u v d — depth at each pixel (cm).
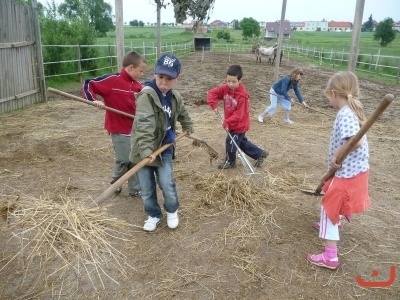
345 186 277
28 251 302
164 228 348
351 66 707
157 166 322
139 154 310
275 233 345
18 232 326
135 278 280
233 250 317
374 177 495
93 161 530
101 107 361
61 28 1500
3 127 704
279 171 505
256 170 505
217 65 2405
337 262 293
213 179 440
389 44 4591
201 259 304
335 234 287
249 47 4822
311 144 636
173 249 316
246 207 388
